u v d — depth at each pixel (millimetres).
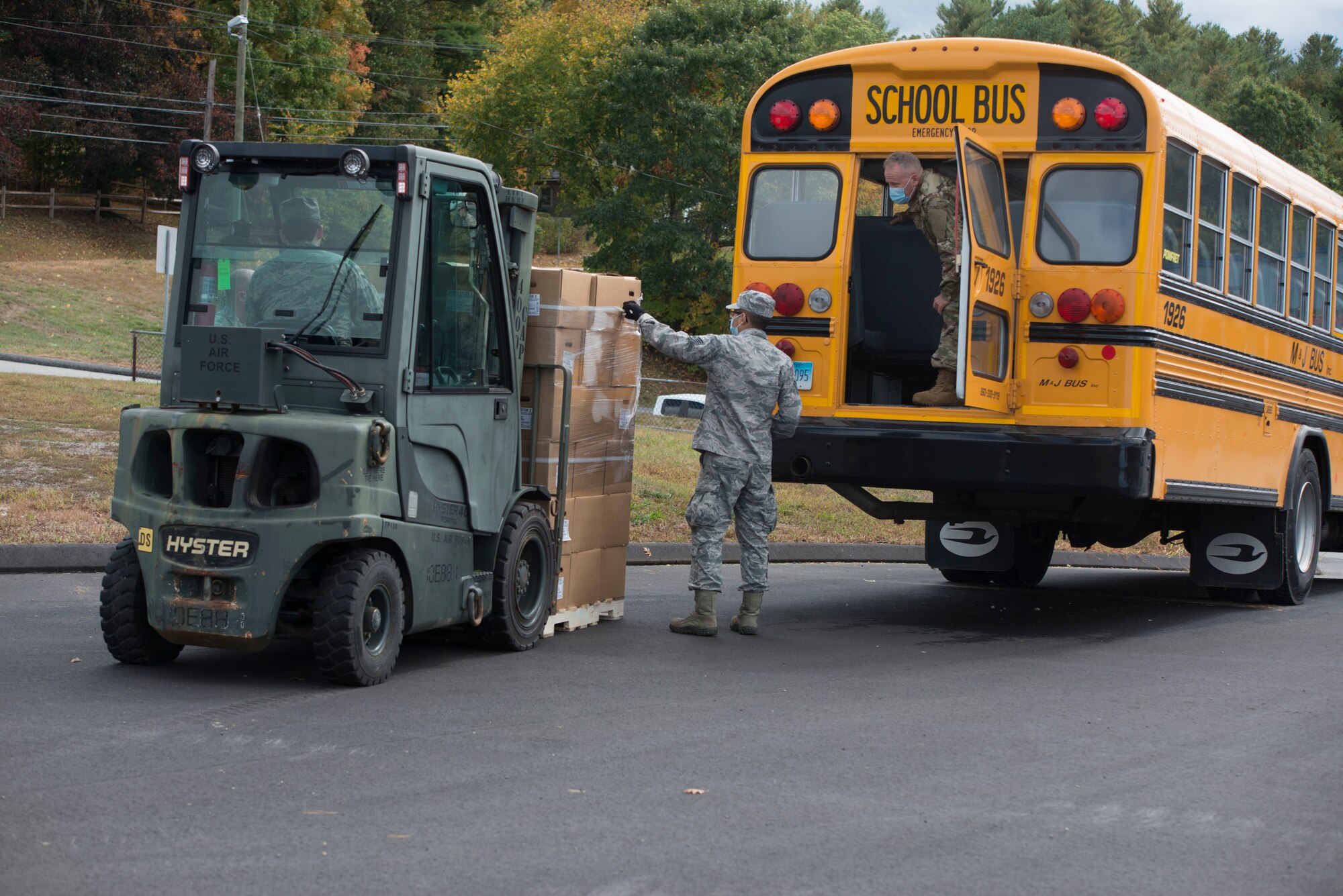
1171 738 8578
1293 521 15398
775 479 12570
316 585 9648
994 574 17688
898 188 12094
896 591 16516
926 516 13484
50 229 71625
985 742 8344
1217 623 14227
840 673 10625
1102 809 6941
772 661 11039
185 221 9930
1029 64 11844
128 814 6402
